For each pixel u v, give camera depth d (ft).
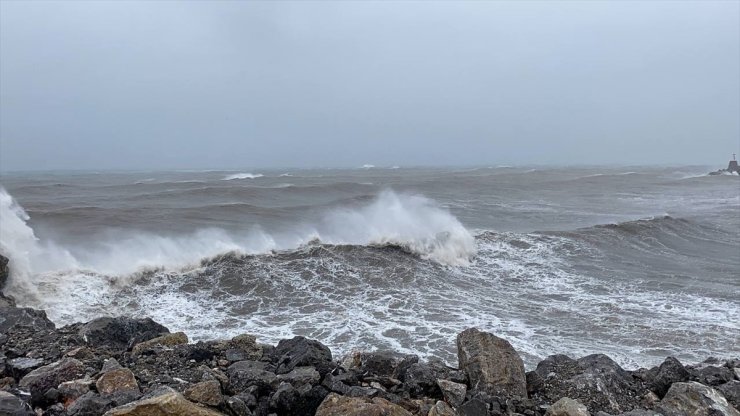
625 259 49.65
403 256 45.93
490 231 56.54
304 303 34.40
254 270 40.73
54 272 36.14
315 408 13.62
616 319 31.30
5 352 17.81
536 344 26.89
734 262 49.01
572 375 16.61
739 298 36.11
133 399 12.98
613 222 70.08
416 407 14.19
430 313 32.27
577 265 46.68
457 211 84.94
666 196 121.39
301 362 16.60
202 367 16.20
